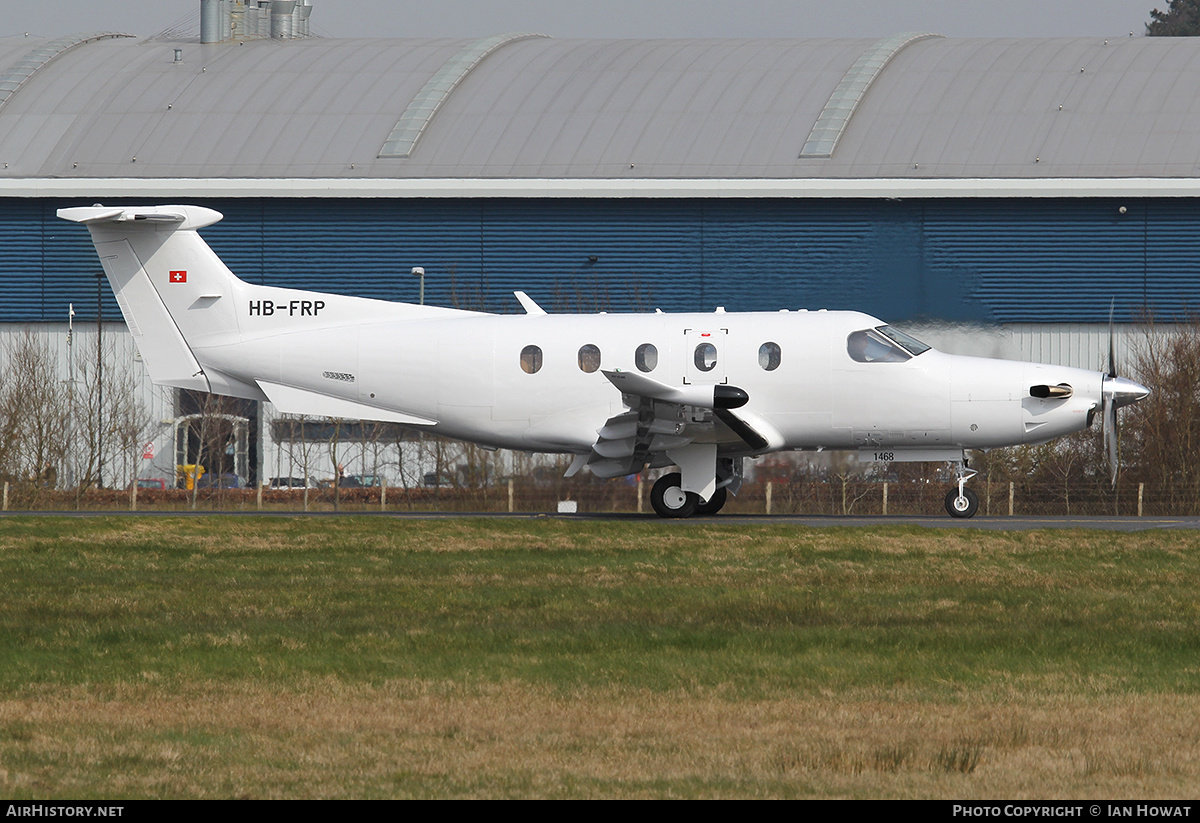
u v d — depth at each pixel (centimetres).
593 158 17200
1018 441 8988
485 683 4091
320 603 5553
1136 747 3409
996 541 7494
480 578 6284
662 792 3025
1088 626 5006
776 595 5744
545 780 3117
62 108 18612
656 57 19012
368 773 3173
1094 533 7819
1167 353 14400
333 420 16888
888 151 16750
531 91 18412
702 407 8525
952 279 16462
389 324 9531
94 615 5297
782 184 16575
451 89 18500
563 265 17275
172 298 9612
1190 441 13550
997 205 16425
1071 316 16325
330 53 19688
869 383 8875
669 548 7294
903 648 4584
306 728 3584
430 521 8725
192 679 4147
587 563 6762
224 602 5597
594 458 9094
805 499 12688
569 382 9175
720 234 16962
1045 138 16612
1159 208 16212
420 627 4997
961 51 18538
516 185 17075
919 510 12762
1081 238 16338
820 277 16750
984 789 3062
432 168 17375
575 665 4331
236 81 18975
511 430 9356
